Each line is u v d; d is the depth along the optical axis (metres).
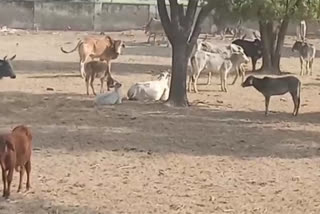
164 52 35.81
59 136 14.05
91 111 17.16
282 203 9.67
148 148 13.14
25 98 19.03
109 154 12.55
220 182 10.75
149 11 51.00
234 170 11.57
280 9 24.39
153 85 18.97
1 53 32.25
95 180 10.70
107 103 18.11
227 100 19.75
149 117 16.52
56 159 12.06
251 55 27.42
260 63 31.23
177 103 18.30
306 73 27.58
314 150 13.38
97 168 11.49
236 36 43.59
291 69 29.19
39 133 14.30
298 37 44.34
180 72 18.25
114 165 11.73
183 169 11.55
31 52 33.31
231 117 16.89
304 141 14.22
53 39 41.50
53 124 15.34
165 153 12.73
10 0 49.38
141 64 29.41
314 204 9.66
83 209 9.18
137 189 10.23
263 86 17.08
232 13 23.83
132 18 50.97
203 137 14.34
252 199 9.83
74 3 50.06
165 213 9.05
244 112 17.70
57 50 34.84
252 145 13.69
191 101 19.28
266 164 12.09
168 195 9.92
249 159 12.45
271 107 18.62
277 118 16.92
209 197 9.86
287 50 39.00
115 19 50.75
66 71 26.00
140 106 18.09
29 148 9.88
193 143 13.71
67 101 18.66
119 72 26.23
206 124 15.86
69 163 11.80
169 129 15.12
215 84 23.36
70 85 22.06
